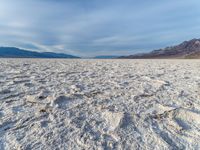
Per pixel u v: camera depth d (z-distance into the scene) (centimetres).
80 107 309
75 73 734
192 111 285
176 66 1195
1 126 231
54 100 335
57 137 206
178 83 526
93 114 279
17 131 219
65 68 947
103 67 1084
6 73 664
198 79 596
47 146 188
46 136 208
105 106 315
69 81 543
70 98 360
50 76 630
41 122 243
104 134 217
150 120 259
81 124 242
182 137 211
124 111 292
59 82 522
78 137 208
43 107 301
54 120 253
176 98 368
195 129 231
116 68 1021
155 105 323
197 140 204
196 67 1091
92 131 223
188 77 642
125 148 187
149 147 189
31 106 307
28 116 264
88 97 371
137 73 766
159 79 597
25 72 710
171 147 189
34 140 199
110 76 667
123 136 212
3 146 187
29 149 182
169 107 302
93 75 686
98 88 454
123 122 249
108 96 380
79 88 443
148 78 616
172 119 262
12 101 331
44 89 428
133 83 530
